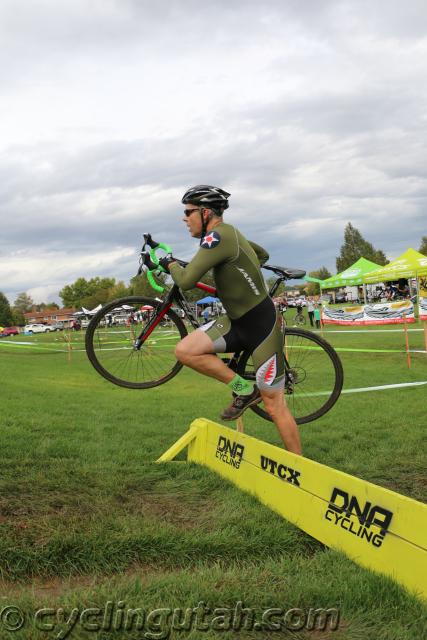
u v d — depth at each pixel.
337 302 59.38
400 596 2.27
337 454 5.01
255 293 3.52
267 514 3.26
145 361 4.21
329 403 4.27
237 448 3.94
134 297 3.92
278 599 2.28
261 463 3.58
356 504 2.71
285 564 2.66
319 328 27.02
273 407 3.76
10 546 2.66
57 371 13.84
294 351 4.68
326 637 2.05
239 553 2.82
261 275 3.57
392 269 24.03
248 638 2.03
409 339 19.42
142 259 3.78
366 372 11.70
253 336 3.60
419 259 23.19
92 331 3.92
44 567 2.60
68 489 3.50
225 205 3.56
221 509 3.39
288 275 3.95
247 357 3.90
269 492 3.45
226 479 3.99
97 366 3.95
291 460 3.25
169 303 3.86
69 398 8.62
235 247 3.42
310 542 2.99
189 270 3.39
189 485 3.89
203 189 3.48
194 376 12.47
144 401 8.58
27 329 78.94
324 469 2.96
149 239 3.74
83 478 3.76
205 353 3.65
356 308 17.89
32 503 3.20
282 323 4.02
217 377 3.69
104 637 1.97
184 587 2.33
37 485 3.52
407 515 2.39
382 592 2.31
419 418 6.61
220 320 3.68
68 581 2.54
